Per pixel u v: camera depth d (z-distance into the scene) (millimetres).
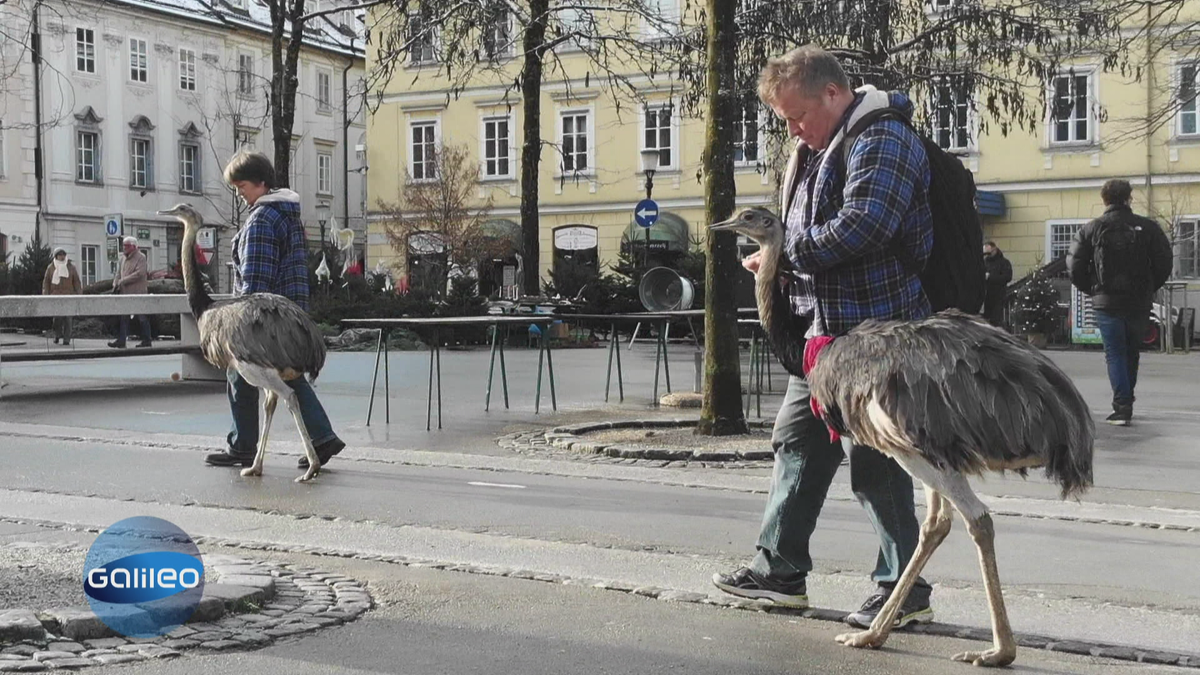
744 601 5797
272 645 5082
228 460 9875
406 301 27031
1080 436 4340
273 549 6934
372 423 12898
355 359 21969
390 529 7531
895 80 17797
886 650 5129
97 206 50094
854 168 5039
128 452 10609
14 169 47094
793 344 5320
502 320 12180
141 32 51562
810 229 5082
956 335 4484
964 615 5676
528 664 4895
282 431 12062
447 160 39219
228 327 9125
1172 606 5914
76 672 4641
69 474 9453
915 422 4438
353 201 62156
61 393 15797
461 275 30016
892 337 4582
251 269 9266
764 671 4840
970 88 18594
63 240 48781
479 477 9555
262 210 9352
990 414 4332
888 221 4945
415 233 37406
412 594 5977
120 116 50812
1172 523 7848
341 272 34812
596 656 5016
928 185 5164
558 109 42156
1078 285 12961
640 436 11469
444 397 15453
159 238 52562
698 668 4871
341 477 9453
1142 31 22969
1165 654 5090
